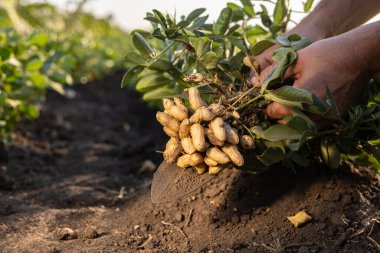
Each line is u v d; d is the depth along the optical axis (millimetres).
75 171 1548
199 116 766
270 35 1164
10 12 2949
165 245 948
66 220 1094
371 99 938
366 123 925
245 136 818
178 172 856
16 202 1207
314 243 910
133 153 1683
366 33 831
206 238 960
